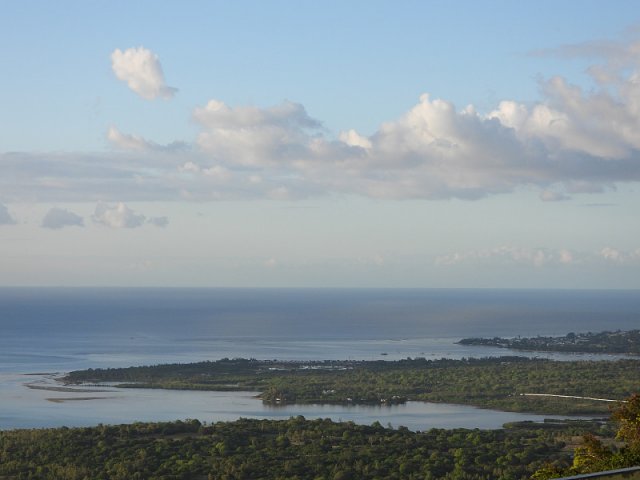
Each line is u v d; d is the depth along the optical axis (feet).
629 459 148.66
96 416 400.06
